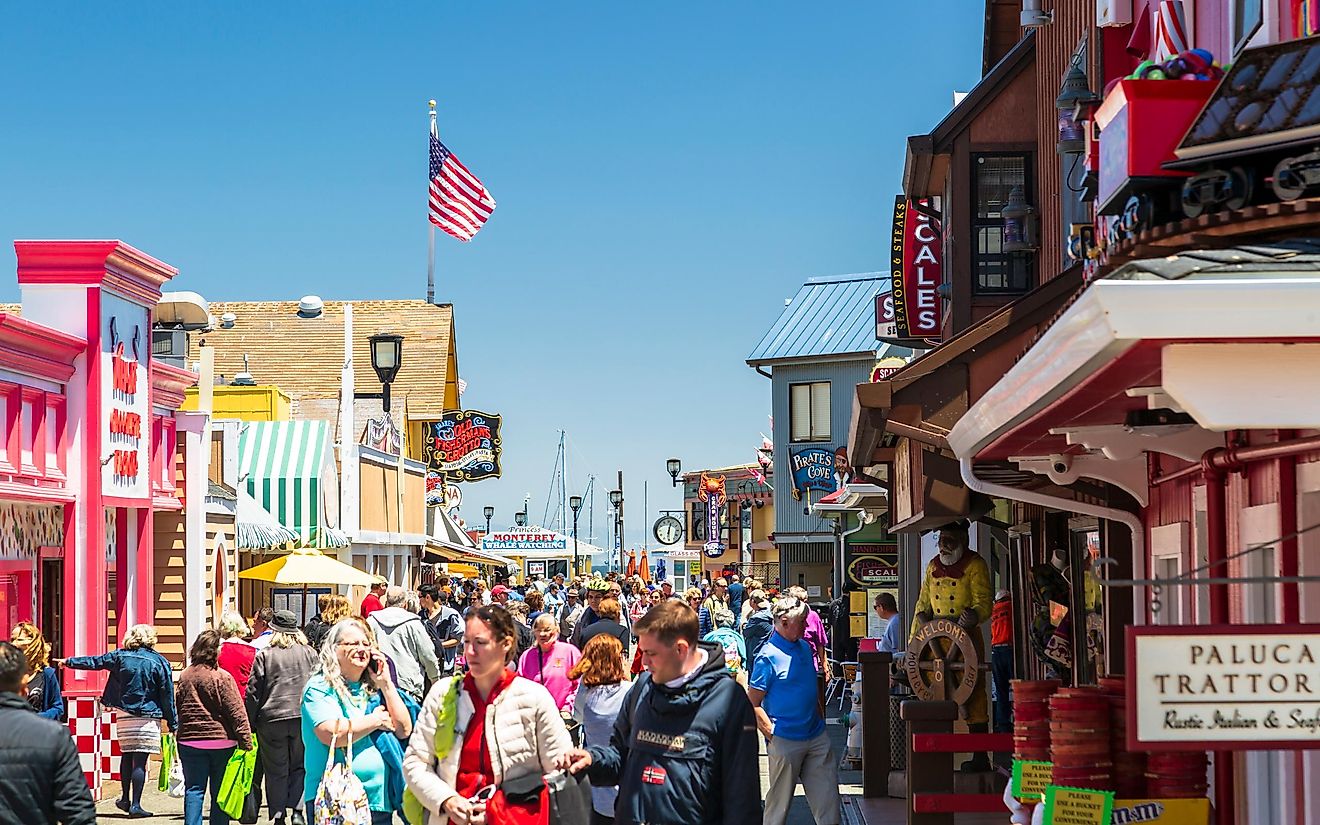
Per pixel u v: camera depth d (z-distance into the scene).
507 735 7.59
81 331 19.05
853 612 31.17
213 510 23.89
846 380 47.50
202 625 22.64
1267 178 6.18
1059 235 16.44
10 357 17.06
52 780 7.19
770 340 49.03
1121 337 4.17
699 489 71.06
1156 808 6.57
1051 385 5.01
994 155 18.59
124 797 15.22
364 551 36.31
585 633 14.69
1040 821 6.89
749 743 6.81
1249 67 6.47
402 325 49.94
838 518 39.47
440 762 7.63
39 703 14.16
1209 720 4.62
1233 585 7.14
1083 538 13.34
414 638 14.10
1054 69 16.77
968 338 11.61
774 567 61.94
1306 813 6.13
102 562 18.98
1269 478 6.63
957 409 11.69
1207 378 4.31
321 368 48.50
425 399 48.16
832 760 12.13
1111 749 6.76
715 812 6.79
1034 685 7.75
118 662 15.20
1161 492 9.01
